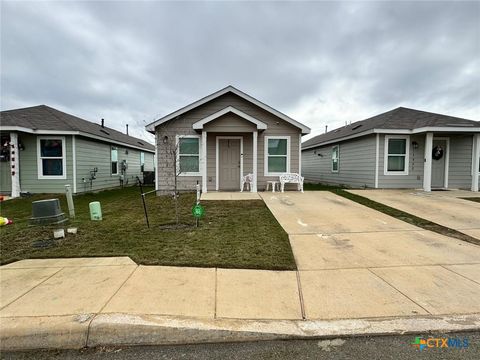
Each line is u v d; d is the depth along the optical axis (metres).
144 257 3.93
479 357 2.03
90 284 3.10
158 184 10.89
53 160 11.44
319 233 5.21
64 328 2.27
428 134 10.70
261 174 11.13
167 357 2.09
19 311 2.51
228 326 2.33
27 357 2.12
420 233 5.24
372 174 11.89
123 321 2.33
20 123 10.52
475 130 10.40
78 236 5.00
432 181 11.81
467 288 3.04
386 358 2.03
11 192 11.00
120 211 7.54
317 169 18.95
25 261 3.82
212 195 9.60
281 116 10.92
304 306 2.67
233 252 4.14
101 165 14.15
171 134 10.91
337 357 2.04
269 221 6.07
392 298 2.82
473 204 7.99
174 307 2.61
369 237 4.98
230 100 11.10
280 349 2.15
